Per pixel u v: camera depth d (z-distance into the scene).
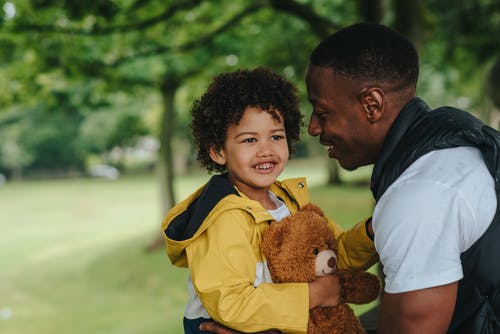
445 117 1.32
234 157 1.68
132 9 6.44
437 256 1.17
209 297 1.50
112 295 10.59
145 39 9.11
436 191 1.20
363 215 13.69
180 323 6.25
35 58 8.27
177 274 11.01
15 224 21.34
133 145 39.06
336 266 1.59
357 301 1.59
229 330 1.54
